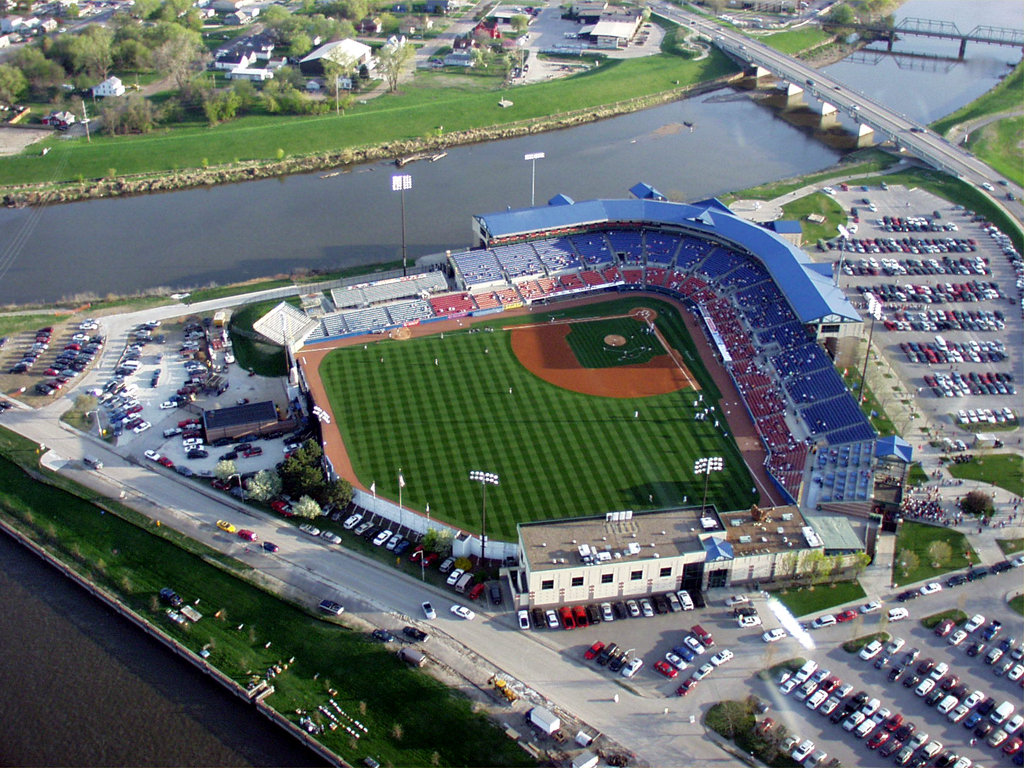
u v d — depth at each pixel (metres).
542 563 173.00
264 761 149.12
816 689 158.12
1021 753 148.12
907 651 165.50
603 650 165.75
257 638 169.12
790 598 177.25
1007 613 174.12
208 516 197.62
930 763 146.38
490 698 156.38
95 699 159.00
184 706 158.12
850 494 199.12
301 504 194.88
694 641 166.75
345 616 172.50
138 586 180.50
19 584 182.88
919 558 186.75
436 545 186.25
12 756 149.00
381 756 147.88
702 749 148.62
